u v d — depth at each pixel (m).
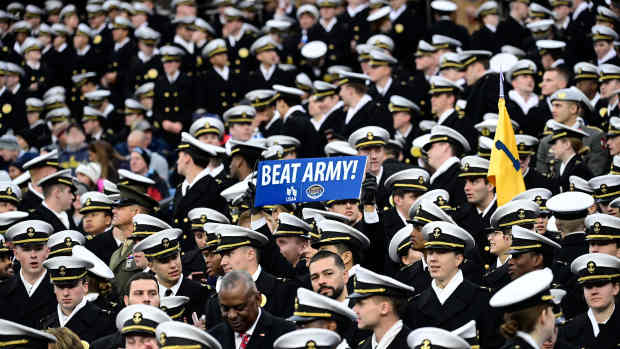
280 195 12.78
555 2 24.12
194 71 25.20
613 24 22.81
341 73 19.86
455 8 24.08
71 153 22.27
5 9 32.03
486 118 18.59
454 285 11.91
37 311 14.48
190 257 14.93
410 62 24.66
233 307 11.09
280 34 25.62
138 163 20.09
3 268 14.70
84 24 27.98
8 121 25.72
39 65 28.11
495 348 11.72
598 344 11.65
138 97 24.66
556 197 13.58
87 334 13.31
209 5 29.36
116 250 15.52
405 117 19.58
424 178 14.55
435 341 9.73
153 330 11.26
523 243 12.11
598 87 20.06
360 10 24.92
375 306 10.71
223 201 16.48
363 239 12.67
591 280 11.67
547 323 9.30
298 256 13.43
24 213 16.25
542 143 17.67
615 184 14.82
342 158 12.94
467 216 14.92
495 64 20.69
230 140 16.36
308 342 9.82
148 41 25.78
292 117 19.66
